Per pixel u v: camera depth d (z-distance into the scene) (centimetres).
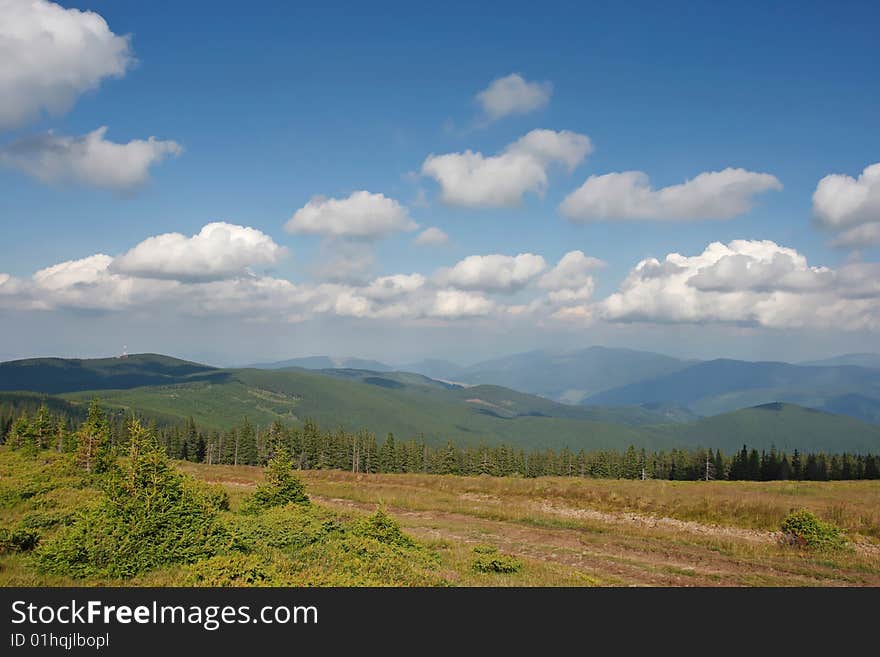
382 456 12400
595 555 2300
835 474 10350
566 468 13012
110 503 1554
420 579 1630
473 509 3519
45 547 1519
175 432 11800
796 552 2353
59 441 5878
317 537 1911
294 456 11956
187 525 1614
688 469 11875
